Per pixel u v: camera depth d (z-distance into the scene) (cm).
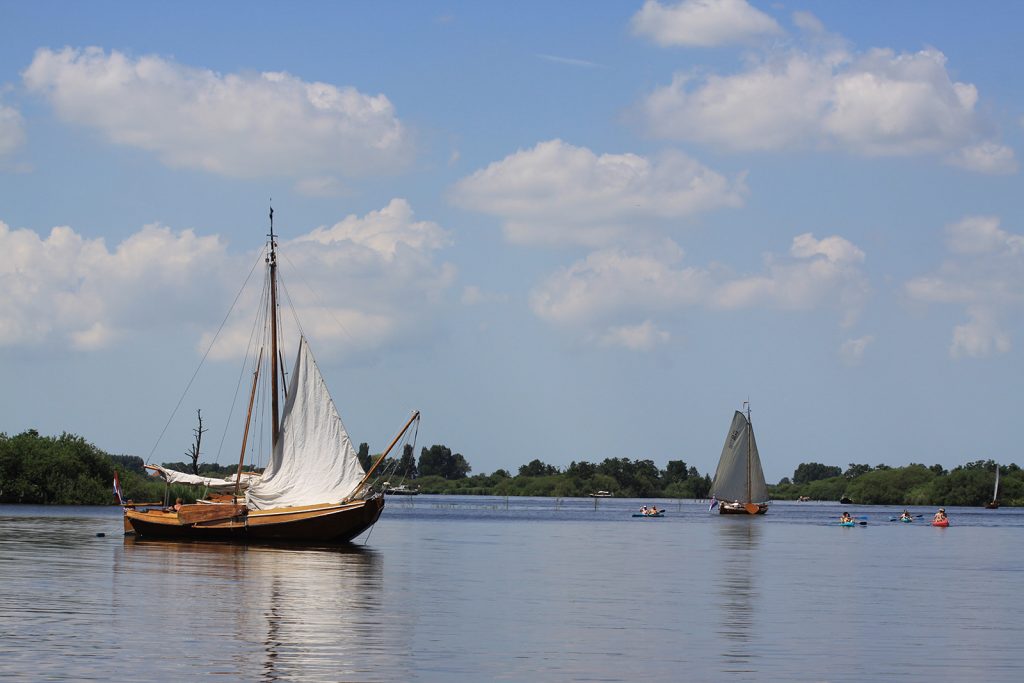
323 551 9631
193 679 3894
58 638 4591
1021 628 5419
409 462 10812
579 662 4356
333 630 4950
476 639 4812
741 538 14312
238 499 11106
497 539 12850
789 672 4241
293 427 10719
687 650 4653
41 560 8038
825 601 6488
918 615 5881
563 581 7456
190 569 7500
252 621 5150
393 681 3956
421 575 7619
